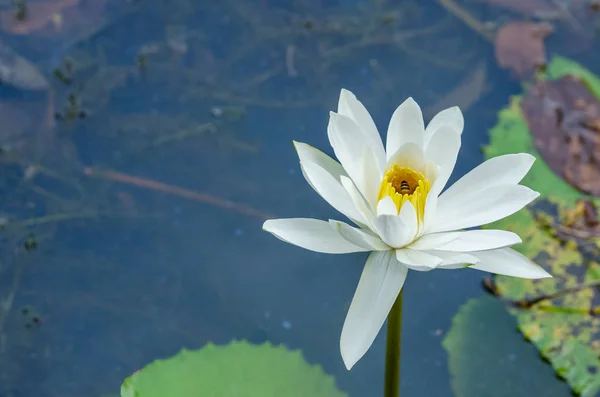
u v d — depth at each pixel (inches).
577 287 54.2
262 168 56.6
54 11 59.9
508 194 48.6
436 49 59.5
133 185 56.2
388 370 49.3
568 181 56.1
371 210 49.0
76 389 52.6
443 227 48.8
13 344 53.4
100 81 58.4
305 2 61.0
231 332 53.6
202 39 59.7
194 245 55.1
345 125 48.8
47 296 54.2
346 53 59.4
